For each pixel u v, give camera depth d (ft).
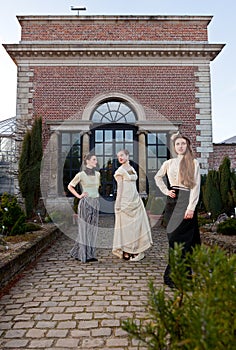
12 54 39.47
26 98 39.32
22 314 10.52
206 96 39.86
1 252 16.10
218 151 39.73
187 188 12.92
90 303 11.47
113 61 39.83
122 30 40.55
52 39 40.32
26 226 22.54
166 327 5.15
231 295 4.60
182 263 5.31
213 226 25.25
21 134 38.01
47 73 39.65
